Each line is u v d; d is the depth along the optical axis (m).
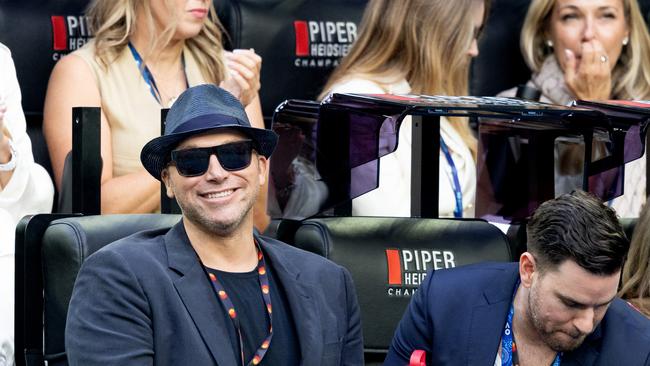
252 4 18.36
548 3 19.94
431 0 17.41
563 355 11.60
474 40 17.81
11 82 15.73
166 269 11.30
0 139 14.56
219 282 11.41
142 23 16.89
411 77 17.50
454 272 12.34
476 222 13.80
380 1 17.50
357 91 17.05
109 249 11.30
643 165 18.08
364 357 13.09
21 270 12.29
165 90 17.02
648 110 13.98
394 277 13.13
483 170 15.03
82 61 16.66
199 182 11.38
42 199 15.42
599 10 19.83
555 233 10.85
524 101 14.24
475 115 13.53
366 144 13.30
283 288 11.72
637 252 13.05
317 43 18.62
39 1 17.22
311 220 13.26
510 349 11.80
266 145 11.80
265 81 18.34
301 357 11.48
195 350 11.02
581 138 14.34
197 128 11.44
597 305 10.91
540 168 14.64
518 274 12.02
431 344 12.16
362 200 16.20
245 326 11.35
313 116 13.34
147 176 16.16
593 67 19.62
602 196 14.42
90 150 12.91
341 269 12.25
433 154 13.95
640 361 11.47
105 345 10.92
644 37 20.34
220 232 11.41
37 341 12.27
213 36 17.72
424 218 13.65
